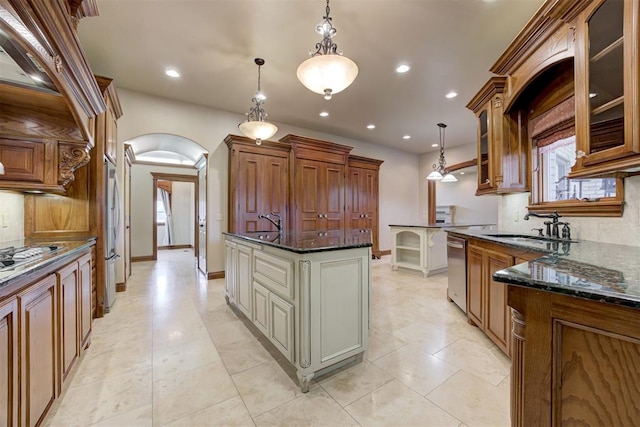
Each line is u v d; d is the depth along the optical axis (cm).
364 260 191
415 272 471
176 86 359
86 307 204
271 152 448
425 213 748
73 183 262
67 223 261
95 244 269
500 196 303
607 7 132
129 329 249
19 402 110
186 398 156
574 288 78
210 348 215
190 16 230
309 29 246
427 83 351
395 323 262
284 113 459
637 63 112
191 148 457
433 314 285
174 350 212
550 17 165
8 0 92
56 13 115
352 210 583
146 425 136
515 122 247
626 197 166
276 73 325
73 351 173
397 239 500
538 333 87
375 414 143
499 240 206
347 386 167
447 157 698
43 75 138
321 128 543
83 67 156
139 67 312
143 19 234
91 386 167
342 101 407
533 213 235
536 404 87
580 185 204
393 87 362
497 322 204
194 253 731
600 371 76
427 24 240
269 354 206
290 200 465
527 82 206
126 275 398
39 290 127
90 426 135
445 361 194
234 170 416
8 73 136
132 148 428
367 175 609
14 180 182
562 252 144
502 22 238
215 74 327
